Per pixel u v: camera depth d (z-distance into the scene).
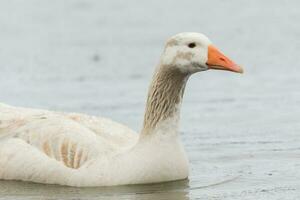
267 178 13.92
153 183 13.38
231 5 34.94
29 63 25.64
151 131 13.53
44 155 13.59
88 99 20.66
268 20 31.17
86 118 14.48
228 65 13.26
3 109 14.77
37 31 30.77
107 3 36.34
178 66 13.43
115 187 13.18
